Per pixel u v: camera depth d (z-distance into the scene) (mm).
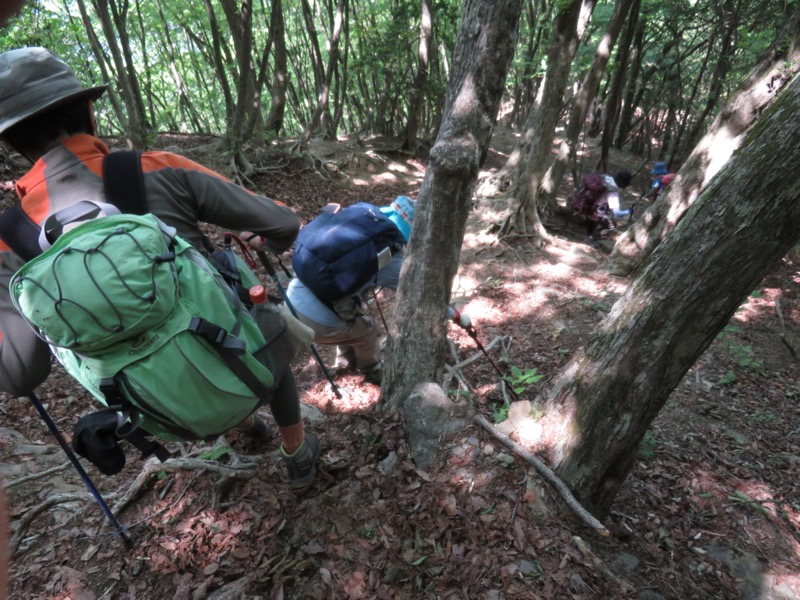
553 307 5246
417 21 14055
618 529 2508
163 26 14734
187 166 1485
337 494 2275
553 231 8031
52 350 1452
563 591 1935
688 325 2066
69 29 11258
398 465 2398
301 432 2121
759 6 10523
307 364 3818
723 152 5457
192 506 2250
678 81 14570
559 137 17656
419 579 1961
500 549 2066
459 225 2412
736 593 2350
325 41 18969
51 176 1325
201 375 1297
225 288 1461
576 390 2379
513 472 2352
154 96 16859
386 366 2764
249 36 8883
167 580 1978
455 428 2535
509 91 24531
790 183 1762
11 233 1312
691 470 3215
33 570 2078
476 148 2234
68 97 1308
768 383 4359
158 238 1261
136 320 1197
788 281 6141
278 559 2033
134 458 2820
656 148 18375
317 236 2566
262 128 11594
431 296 2553
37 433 3180
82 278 1146
